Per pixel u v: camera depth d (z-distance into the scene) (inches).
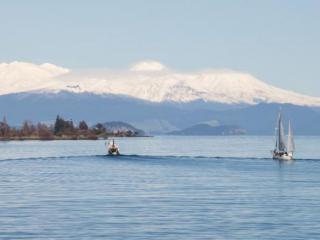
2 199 7165.4
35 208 6481.3
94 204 6776.6
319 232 5374.0
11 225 5610.2
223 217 6008.9
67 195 7534.5
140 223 5708.7
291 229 5487.2
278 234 5305.1
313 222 5777.6
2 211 6294.3
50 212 6235.2
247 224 5684.1
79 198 7258.9
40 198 7253.9
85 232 5354.3
